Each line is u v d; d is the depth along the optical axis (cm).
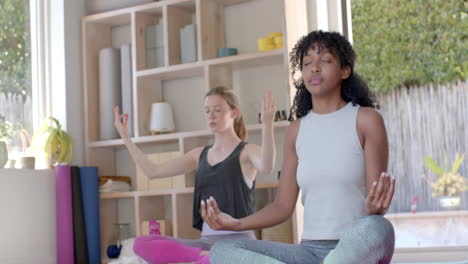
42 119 395
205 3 369
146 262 306
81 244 364
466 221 488
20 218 335
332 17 381
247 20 376
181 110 395
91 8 405
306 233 186
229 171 303
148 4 383
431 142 534
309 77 191
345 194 182
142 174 381
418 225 497
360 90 196
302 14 361
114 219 400
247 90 370
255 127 342
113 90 397
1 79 375
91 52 405
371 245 145
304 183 188
